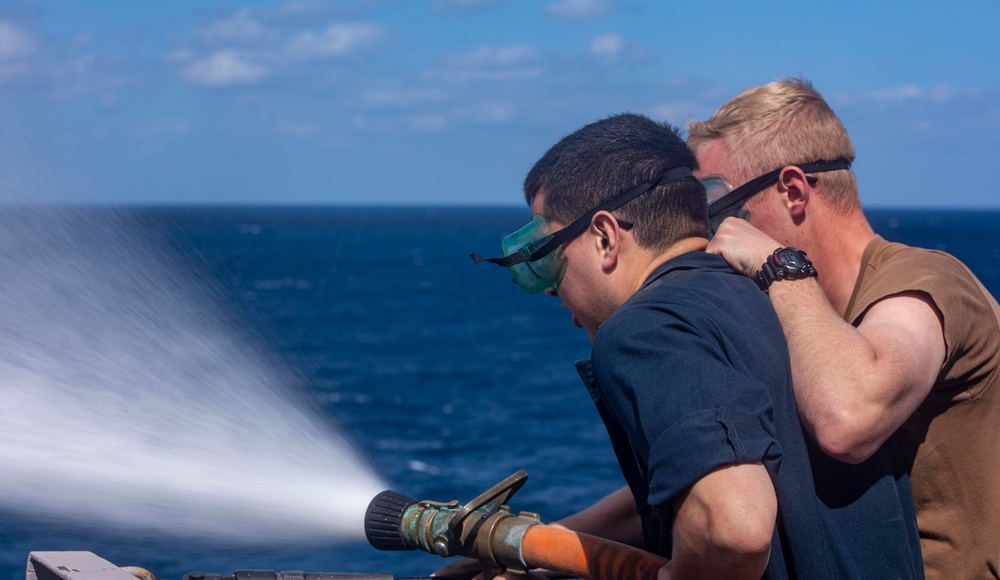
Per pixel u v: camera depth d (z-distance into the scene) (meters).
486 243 135.62
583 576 1.94
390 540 2.23
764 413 1.71
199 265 39.97
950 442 2.28
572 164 2.00
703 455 1.61
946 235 133.00
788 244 2.64
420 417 22.67
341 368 31.11
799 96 2.65
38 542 8.95
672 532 1.72
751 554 1.59
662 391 1.69
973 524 2.27
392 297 59.91
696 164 2.11
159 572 8.42
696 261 1.98
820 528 1.89
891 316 2.21
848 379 2.03
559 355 35.50
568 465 17.58
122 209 4.00
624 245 1.99
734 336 1.82
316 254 102.75
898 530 2.06
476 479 16.50
